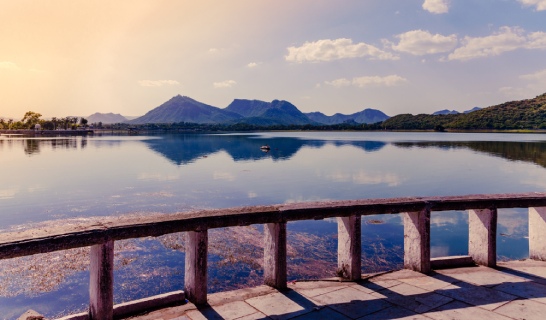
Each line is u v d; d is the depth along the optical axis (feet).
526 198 21.44
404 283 18.66
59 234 13.10
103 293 14.25
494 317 14.92
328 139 480.23
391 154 237.04
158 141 418.10
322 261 41.65
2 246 12.03
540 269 20.65
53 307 30.04
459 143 365.61
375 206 19.10
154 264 39.75
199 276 16.10
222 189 100.37
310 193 97.09
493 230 21.15
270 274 18.20
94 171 142.72
